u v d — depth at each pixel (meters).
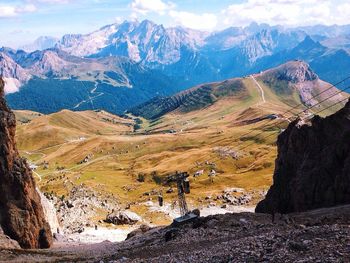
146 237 102.25
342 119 113.19
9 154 127.44
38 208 130.75
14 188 125.38
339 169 105.56
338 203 100.50
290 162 122.81
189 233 77.50
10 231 120.25
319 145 115.50
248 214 91.25
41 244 127.44
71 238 162.38
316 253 36.66
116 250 88.75
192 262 45.94
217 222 83.19
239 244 49.47
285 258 37.25
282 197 118.62
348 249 35.84
